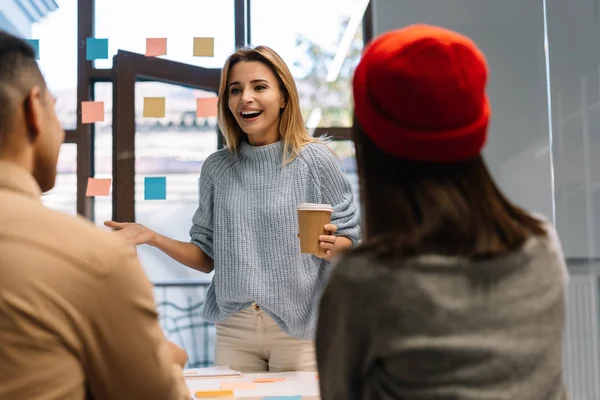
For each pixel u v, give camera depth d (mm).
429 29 925
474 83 871
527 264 865
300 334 1917
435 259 842
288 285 1914
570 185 2762
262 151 2008
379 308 844
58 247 875
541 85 3541
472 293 839
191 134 3791
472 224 862
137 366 905
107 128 3758
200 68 3713
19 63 938
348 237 1979
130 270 909
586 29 2850
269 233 1943
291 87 2039
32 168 976
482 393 814
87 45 3084
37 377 851
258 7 3791
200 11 3734
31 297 852
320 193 1984
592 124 2795
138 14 3713
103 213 3705
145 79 3674
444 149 871
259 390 1406
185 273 3873
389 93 869
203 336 3844
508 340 833
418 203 881
